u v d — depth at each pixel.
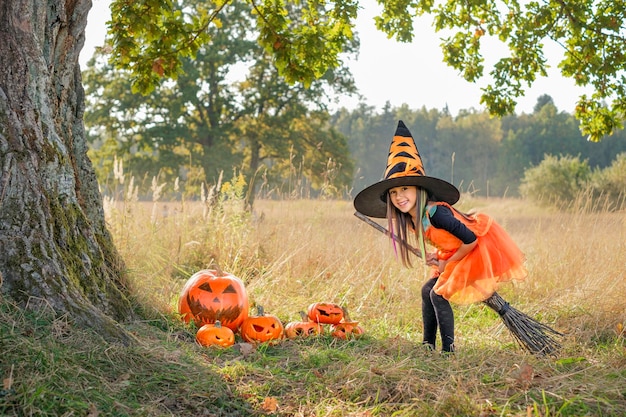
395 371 4.06
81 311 4.19
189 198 9.98
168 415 3.34
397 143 5.14
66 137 5.27
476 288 4.83
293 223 9.50
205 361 4.41
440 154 112.81
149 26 7.51
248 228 8.91
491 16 9.11
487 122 112.94
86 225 4.98
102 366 3.75
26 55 4.60
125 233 7.68
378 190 4.98
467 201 10.83
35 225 4.37
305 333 5.39
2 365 3.32
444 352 4.77
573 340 5.30
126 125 35.03
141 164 34.31
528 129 110.56
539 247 8.57
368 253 8.27
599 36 8.30
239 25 35.97
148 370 3.86
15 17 4.57
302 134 36.59
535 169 32.31
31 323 3.92
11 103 4.51
